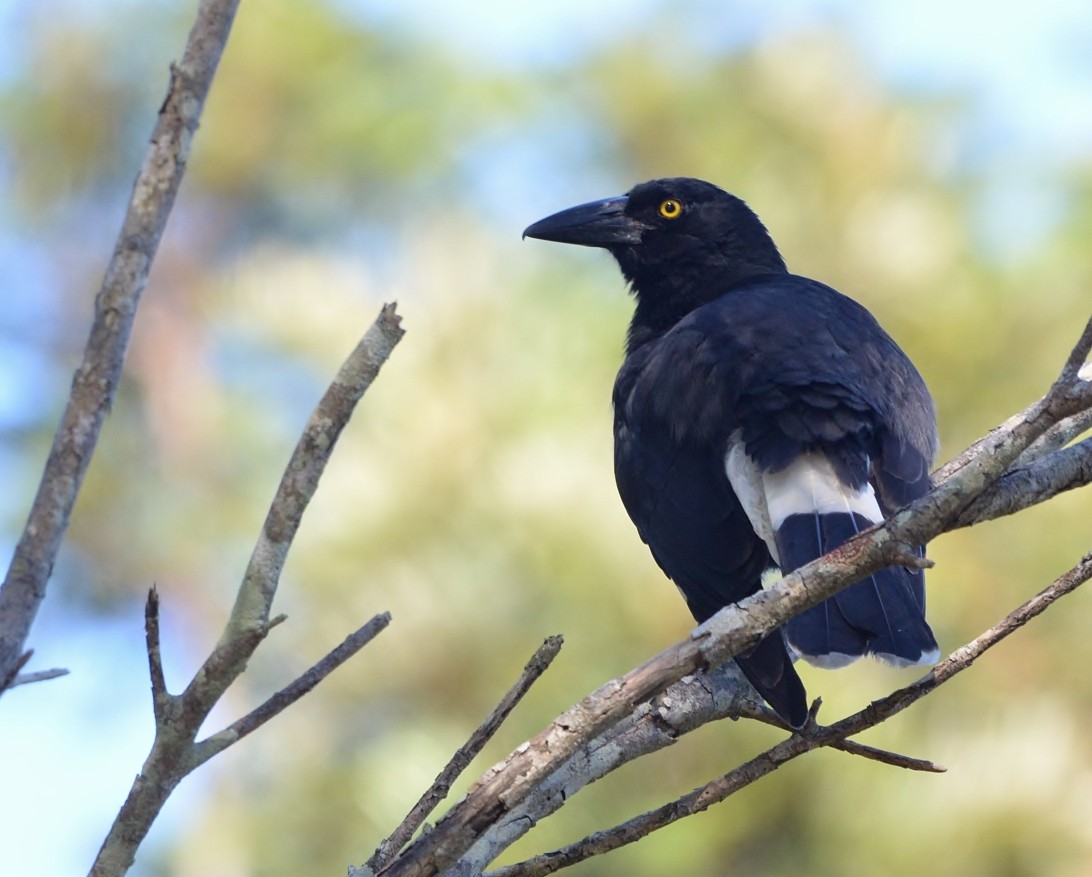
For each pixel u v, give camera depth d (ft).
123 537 50.26
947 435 40.88
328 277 45.65
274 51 62.75
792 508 27.07
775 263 38.52
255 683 39.37
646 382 30.60
